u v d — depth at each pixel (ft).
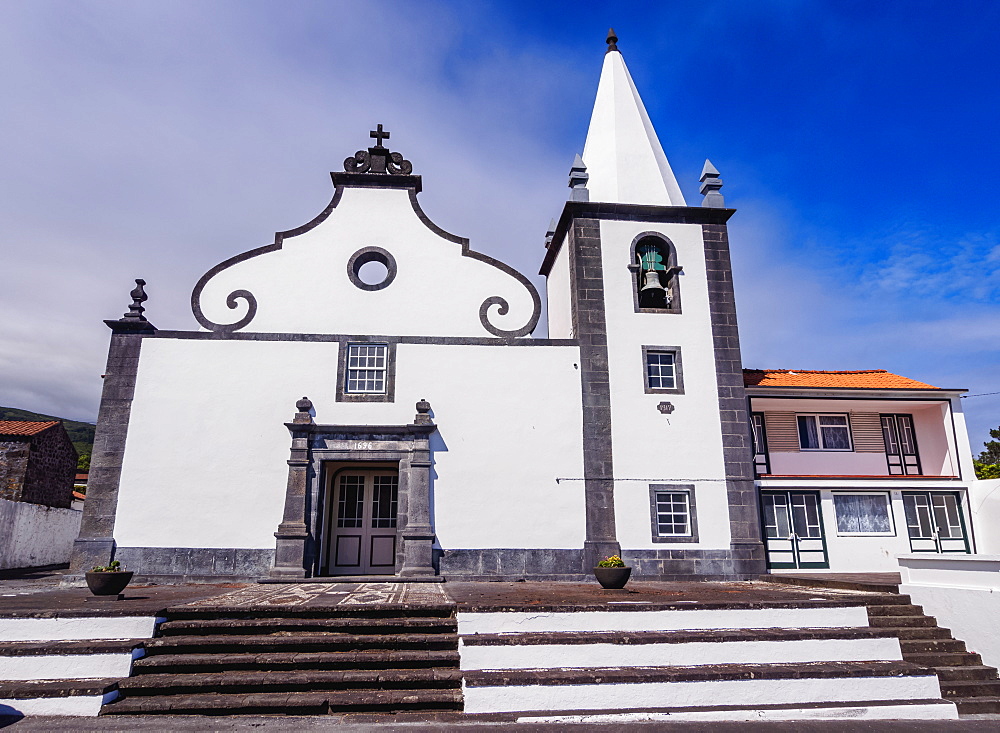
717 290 51.39
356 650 24.45
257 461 44.68
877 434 60.70
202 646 24.13
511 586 40.09
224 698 21.65
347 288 48.96
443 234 50.78
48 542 66.33
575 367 48.44
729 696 23.49
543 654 24.31
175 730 19.83
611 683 23.06
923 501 55.83
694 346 49.90
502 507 45.44
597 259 50.98
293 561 42.65
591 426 47.29
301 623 25.61
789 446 59.47
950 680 25.94
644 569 45.09
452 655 24.00
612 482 46.39
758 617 27.32
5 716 20.71
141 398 44.93
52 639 24.16
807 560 53.36
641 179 55.36
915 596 30.89
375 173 51.21
